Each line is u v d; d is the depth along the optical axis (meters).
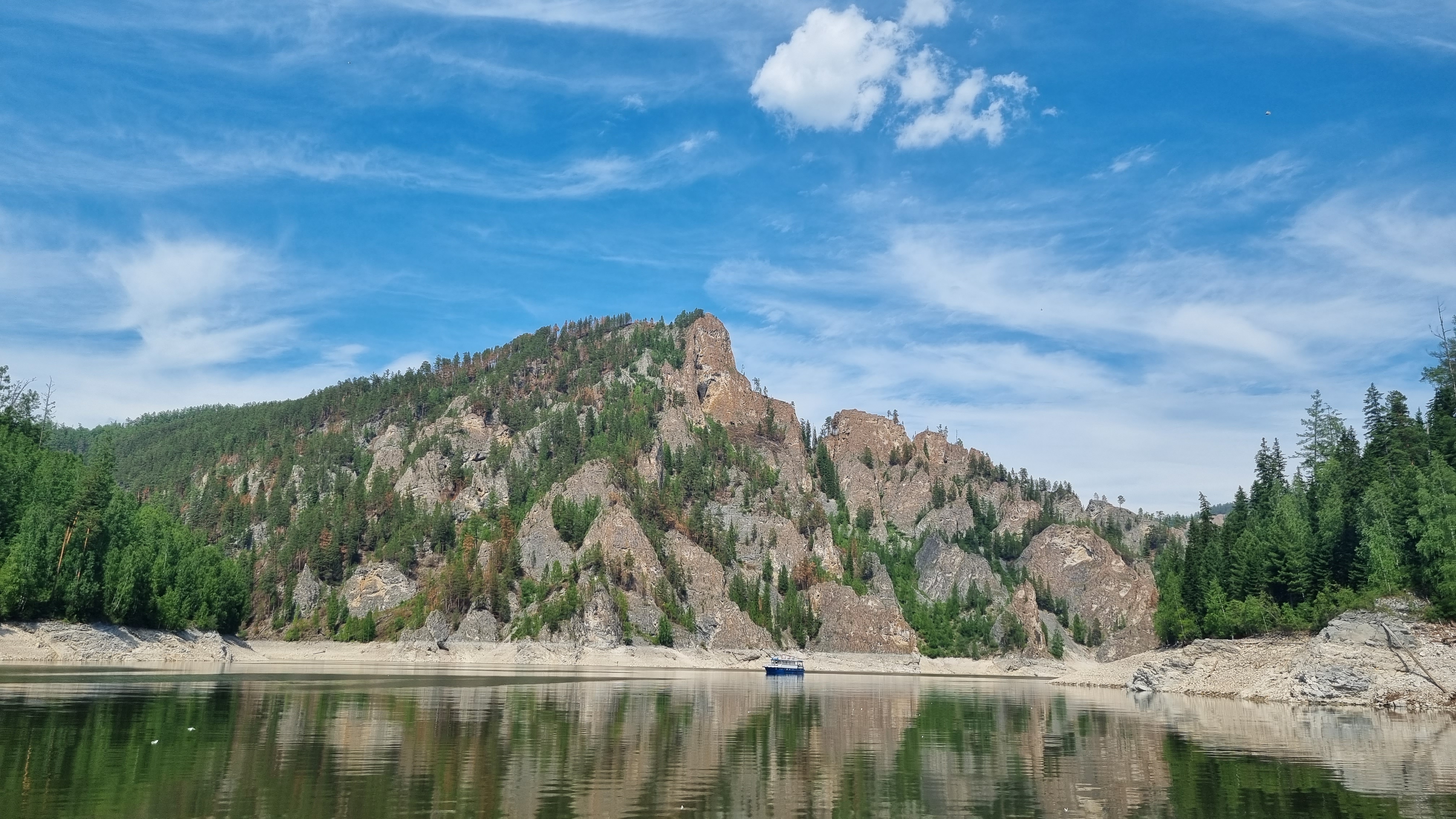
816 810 39.25
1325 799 42.78
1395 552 115.81
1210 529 175.38
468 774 44.97
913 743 63.91
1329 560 127.38
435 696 95.88
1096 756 57.34
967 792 43.94
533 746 56.69
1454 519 106.12
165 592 166.38
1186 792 44.41
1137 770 51.56
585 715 79.00
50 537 143.00
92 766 44.06
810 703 105.44
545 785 42.94
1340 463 162.62
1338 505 138.88
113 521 159.75
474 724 68.12
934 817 38.06
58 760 45.62
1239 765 53.38
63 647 138.38
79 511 149.50
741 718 81.94
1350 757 57.12
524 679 144.62
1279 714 90.88
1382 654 101.44
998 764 53.44
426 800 38.38
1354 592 120.62
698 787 43.88
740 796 41.75
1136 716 89.38
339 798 38.38
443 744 56.06
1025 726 77.62
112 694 82.69
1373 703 98.56
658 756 53.97
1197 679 128.12
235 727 60.38
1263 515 173.50
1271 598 133.00
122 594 150.88
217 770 44.16
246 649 193.62
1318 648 106.88
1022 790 44.56
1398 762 55.03
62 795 37.50
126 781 40.59
